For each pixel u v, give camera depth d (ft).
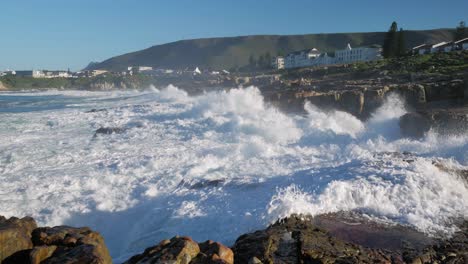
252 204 34.96
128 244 31.91
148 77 552.41
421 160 43.29
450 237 29.14
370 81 161.79
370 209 33.71
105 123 100.32
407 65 203.51
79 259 21.85
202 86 297.33
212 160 56.34
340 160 55.36
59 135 83.35
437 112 77.82
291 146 67.36
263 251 25.21
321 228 29.81
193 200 38.14
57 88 505.25
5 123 101.71
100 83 496.23
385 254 26.18
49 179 48.85
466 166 43.47
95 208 39.68
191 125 91.81
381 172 39.40
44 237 25.41
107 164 56.39
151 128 89.92
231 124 88.53
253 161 55.52
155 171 51.67
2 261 23.27
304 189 36.86
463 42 287.89
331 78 215.72
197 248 24.06
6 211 38.52
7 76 516.73
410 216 32.35
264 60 546.26
